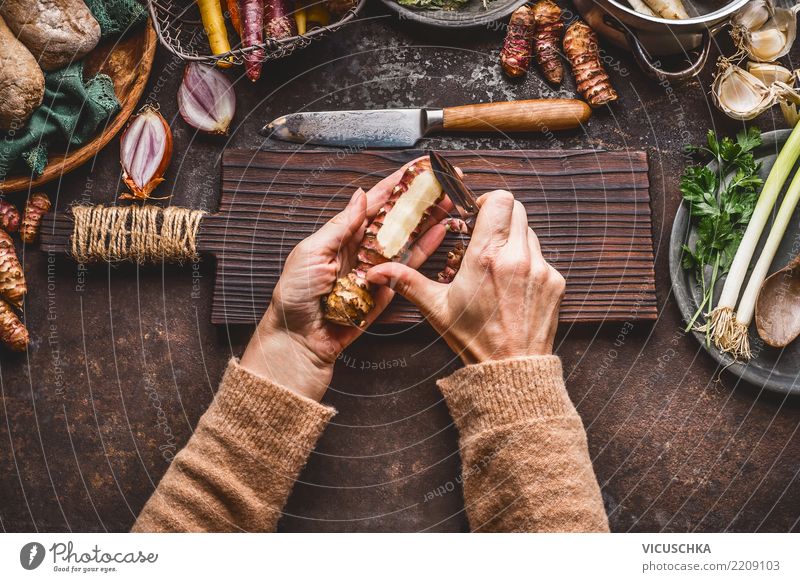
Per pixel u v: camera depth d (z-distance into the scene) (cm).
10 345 73
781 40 74
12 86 69
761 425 75
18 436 75
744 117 74
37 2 69
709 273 74
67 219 73
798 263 72
